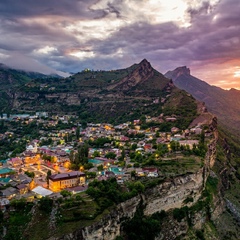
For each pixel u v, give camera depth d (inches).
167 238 7445.9
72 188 7706.7
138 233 6978.4
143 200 7450.8
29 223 5925.2
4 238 5634.8
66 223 5959.6
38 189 7573.8
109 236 6368.1
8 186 7869.1
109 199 6820.9
